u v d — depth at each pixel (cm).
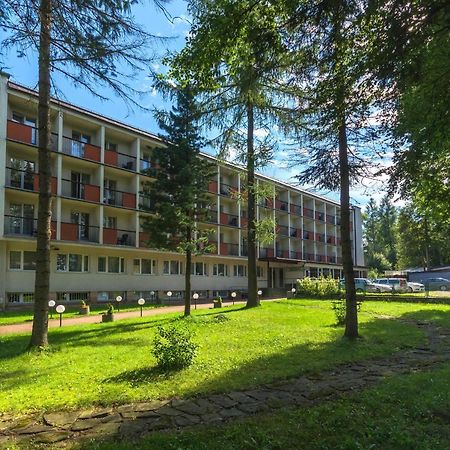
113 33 637
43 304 959
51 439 473
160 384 664
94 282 2592
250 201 1975
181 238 1680
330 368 788
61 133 2381
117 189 2808
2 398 607
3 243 2144
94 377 713
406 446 431
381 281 3712
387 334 1182
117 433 487
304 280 2931
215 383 666
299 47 467
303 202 4931
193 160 1631
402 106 582
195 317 1567
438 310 1956
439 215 1560
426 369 781
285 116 1416
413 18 411
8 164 2225
